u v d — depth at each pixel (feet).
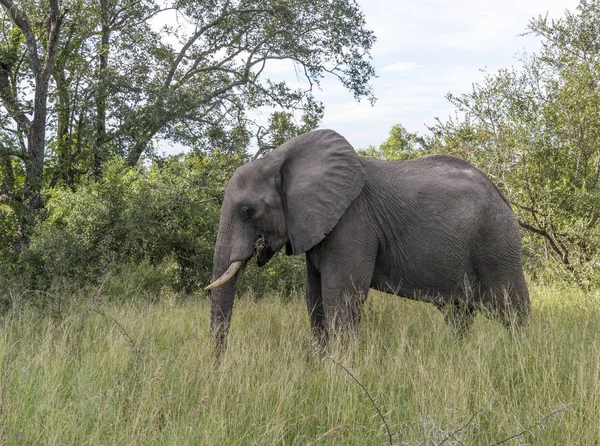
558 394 15.26
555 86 38.32
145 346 17.25
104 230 37.27
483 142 39.58
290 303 29.60
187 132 54.95
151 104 51.98
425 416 12.85
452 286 21.52
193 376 16.47
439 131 41.42
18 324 21.26
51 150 53.31
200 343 19.92
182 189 39.93
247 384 15.35
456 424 12.85
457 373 16.17
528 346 17.70
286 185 20.42
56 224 38.14
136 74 54.24
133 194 38.86
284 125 62.54
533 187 36.19
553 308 26.66
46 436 12.75
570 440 13.07
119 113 51.90
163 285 35.53
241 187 20.31
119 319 23.22
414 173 21.93
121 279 32.96
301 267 35.83
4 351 17.65
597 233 34.09
